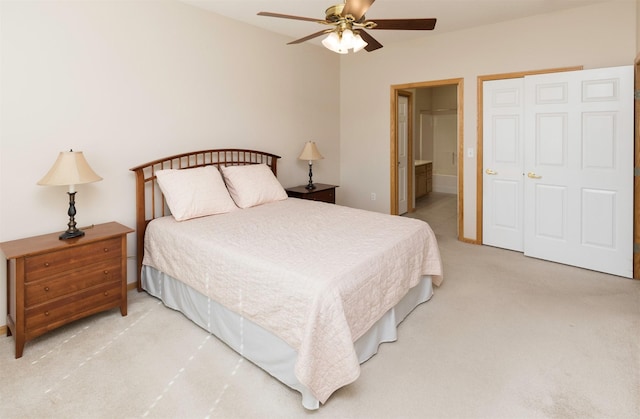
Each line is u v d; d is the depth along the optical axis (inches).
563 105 144.1
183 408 72.8
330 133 216.5
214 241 98.7
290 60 184.9
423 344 94.2
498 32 162.9
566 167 145.9
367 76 209.6
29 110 103.0
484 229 177.9
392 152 205.6
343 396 75.7
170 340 97.2
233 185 145.7
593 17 141.0
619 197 135.0
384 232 107.9
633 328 99.3
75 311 99.2
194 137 145.1
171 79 135.9
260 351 84.0
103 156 119.6
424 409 71.7
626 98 130.1
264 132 174.6
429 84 186.4
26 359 88.7
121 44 121.0
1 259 99.6
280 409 72.6
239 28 158.2
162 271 115.2
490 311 111.0
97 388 78.4
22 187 103.3
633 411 69.7
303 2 137.4
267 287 80.0
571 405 71.7
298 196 179.5
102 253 103.8
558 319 105.2
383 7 143.6
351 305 77.2
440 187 347.6
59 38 107.3
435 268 116.6
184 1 135.9
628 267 135.2
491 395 75.1
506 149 166.1
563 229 149.4
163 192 126.3
